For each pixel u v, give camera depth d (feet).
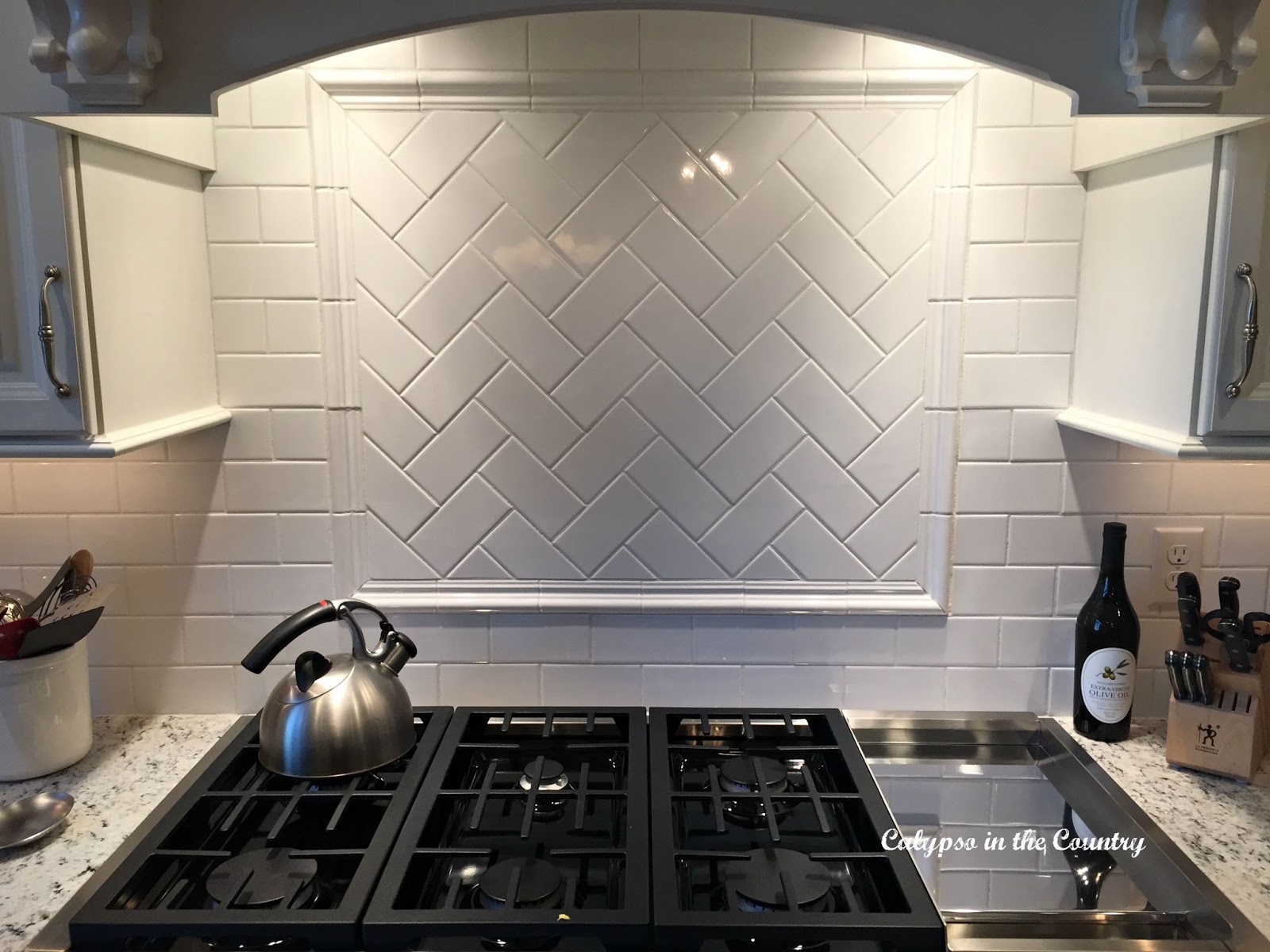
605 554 5.31
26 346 4.01
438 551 5.32
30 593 5.33
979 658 5.41
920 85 4.90
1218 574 5.31
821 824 4.16
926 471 5.24
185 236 4.85
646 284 5.08
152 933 3.51
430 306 5.11
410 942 3.51
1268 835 4.23
